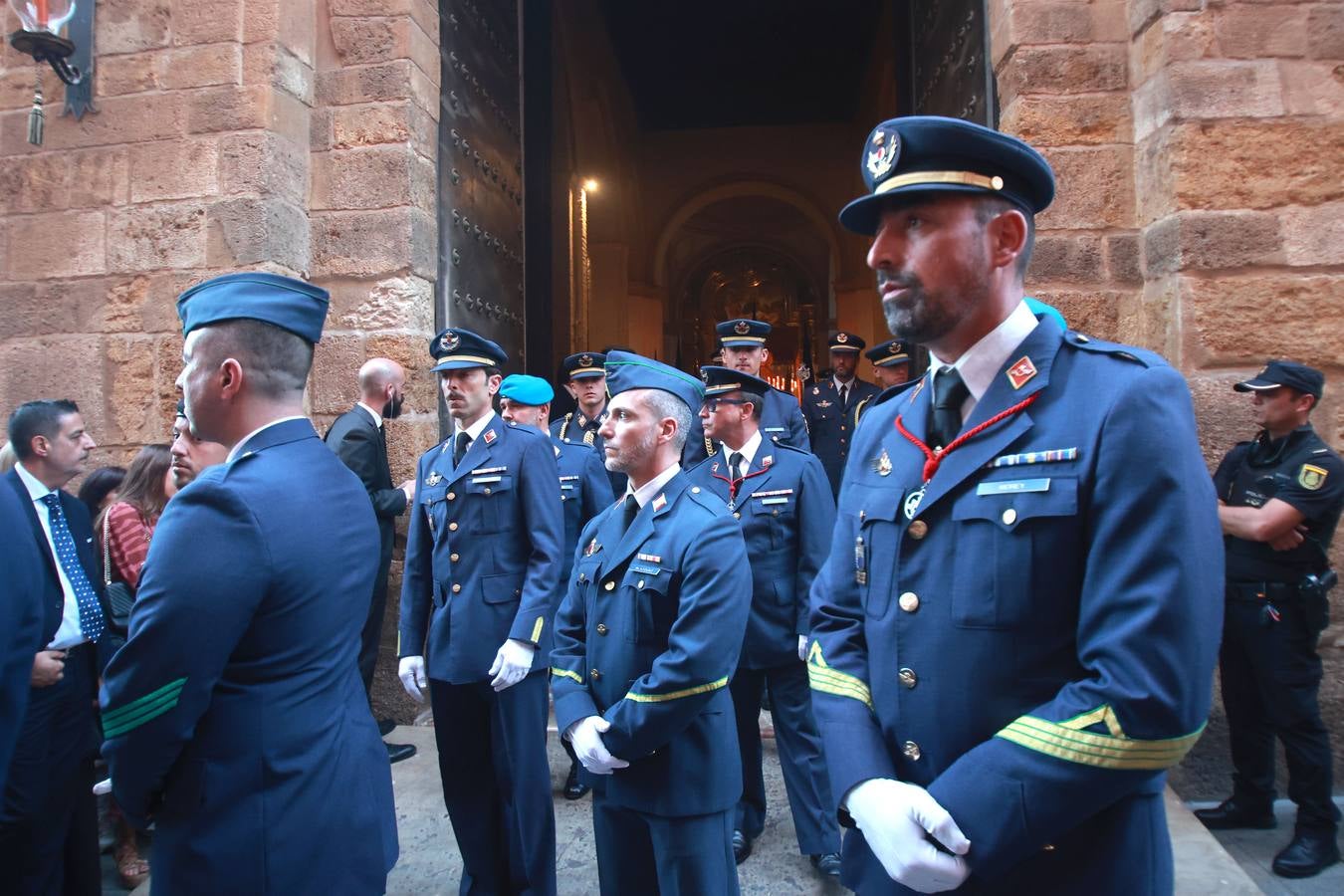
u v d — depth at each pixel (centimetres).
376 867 169
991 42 457
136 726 146
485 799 294
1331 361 372
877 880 142
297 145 462
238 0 447
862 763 133
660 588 203
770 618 316
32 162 461
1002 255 135
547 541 290
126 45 454
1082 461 121
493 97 602
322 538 168
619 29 1452
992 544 126
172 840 153
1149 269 407
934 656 130
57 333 455
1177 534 113
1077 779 112
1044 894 124
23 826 258
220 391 173
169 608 146
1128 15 421
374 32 472
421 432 468
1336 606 369
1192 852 313
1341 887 309
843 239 1877
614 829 215
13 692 197
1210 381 375
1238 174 379
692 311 2530
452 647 291
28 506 267
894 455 149
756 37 1488
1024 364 132
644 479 222
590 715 208
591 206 1617
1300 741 322
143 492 329
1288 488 317
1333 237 374
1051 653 123
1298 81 381
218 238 440
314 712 162
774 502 325
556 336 1135
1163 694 109
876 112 1555
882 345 617
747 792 330
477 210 565
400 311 462
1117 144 420
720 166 1892
